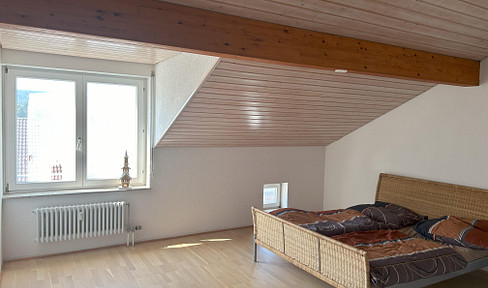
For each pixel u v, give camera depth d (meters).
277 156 5.15
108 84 4.11
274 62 2.44
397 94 4.03
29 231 3.62
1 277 3.16
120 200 4.07
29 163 3.77
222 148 4.70
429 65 3.17
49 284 3.07
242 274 3.38
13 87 3.63
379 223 3.65
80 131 3.99
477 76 3.55
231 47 2.23
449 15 2.41
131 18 1.93
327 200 5.56
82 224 3.76
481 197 3.54
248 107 3.60
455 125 3.82
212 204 4.68
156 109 4.13
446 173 3.91
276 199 5.37
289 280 3.26
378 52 2.85
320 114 4.16
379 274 2.45
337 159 5.35
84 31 1.82
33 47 3.31
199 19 2.13
